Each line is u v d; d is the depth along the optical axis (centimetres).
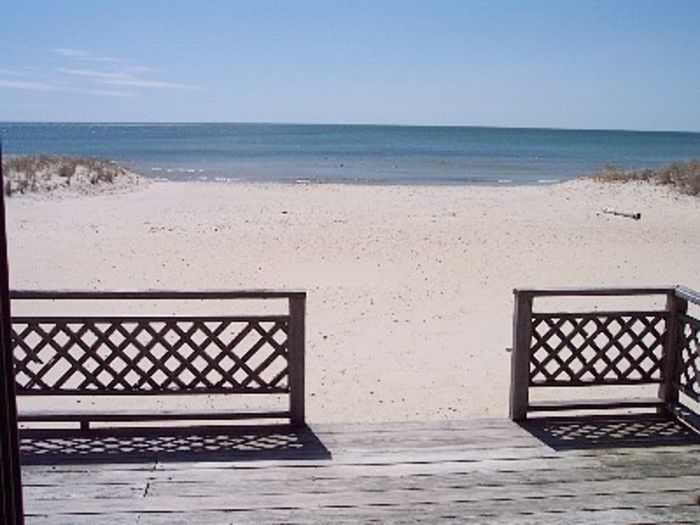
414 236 1816
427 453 477
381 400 702
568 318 527
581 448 488
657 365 546
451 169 4884
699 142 13062
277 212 2281
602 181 3155
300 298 495
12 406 183
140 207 2361
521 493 423
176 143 9356
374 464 459
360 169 4753
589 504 411
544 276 1348
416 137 13238
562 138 14400
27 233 1770
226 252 1550
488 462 464
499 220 2148
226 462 459
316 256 1523
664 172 3091
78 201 2453
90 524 381
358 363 825
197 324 496
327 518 392
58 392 489
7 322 180
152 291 476
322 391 728
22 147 7912
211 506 403
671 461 470
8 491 183
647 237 1862
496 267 1431
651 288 523
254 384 767
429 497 417
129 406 702
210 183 3350
